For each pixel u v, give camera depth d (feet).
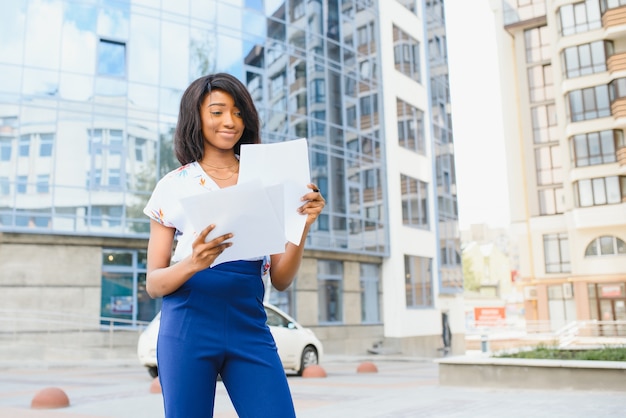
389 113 88.22
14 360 49.16
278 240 5.94
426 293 90.38
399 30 94.12
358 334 77.36
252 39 69.36
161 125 60.64
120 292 56.70
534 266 137.39
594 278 124.06
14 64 54.65
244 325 6.29
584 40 127.75
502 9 148.56
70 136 55.98
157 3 62.18
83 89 57.16
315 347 41.78
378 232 82.69
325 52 78.69
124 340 55.26
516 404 23.00
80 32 57.72
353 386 32.07
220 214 5.64
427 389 29.48
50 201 54.13
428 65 100.22
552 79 142.20
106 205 56.54
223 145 6.71
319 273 73.82
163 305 6.40
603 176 124.06
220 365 6.28
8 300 51.39
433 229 94.43
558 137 139.33
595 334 114.62
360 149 82.17
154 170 59.57
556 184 138.21
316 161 75.20
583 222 124.88
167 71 61.77
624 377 25.94
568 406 22.11
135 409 23.11
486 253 327.26
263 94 69.77
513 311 279.28
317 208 6.55
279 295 68.08
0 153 53.06
